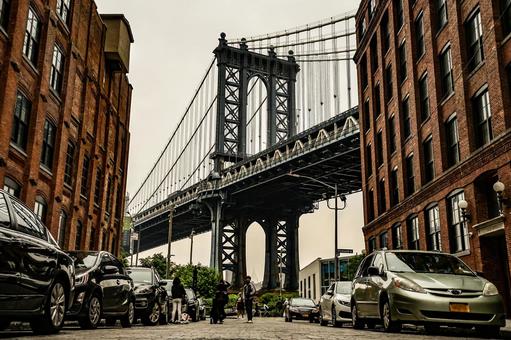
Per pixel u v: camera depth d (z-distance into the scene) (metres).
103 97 29.72
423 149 25.27
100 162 29.30
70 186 24.31
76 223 24.78
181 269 63.31
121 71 32.00
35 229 7.80
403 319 10.05
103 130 29.94
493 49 17.89
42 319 7.85
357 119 47.69
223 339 7.93
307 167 54.88
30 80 19.25
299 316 27.02
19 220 7.35
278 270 79.56
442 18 23.69
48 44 20.58
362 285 12.94
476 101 19.83
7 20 17.50
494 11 18.06
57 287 8.23
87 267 11.12
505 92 17.31
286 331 12.08
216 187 70.75
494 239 18.55
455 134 21.81
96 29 28.19
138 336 8.39
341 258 76.38
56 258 8.02
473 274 10.98
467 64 20.09
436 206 23.00
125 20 32.41
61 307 8.36
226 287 19.89
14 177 18.12
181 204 77.06
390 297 10.42
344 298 17.33
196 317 24.84
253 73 77.75
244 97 76.00
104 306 11.75
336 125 49.41
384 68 31.92
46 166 21.25
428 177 24.75
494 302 9.78
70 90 23.27
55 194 21.66
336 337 9.20
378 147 33.22
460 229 20.48
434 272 11.02
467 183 19.44
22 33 18.08
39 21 20.19
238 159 73.19
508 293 18.06
